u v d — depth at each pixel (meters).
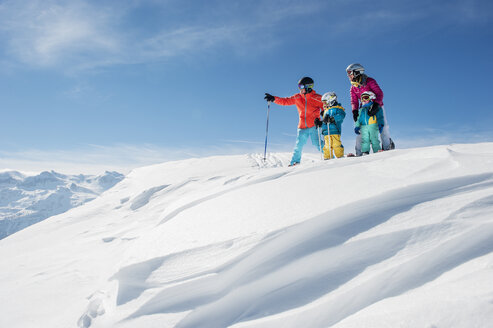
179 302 2.04
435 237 1.77
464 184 2.17
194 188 8.12
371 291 1.64
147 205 8.07
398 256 1.75
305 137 6.30
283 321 1.69
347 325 1.44
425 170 2.53
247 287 1.97
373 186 2.46
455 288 1.38
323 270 1.88
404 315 1.34
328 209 2.22
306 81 6.13
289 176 3.73
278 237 2.15
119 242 4.85
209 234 2.62
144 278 2.37
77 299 2.88
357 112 5.17
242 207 2.98
